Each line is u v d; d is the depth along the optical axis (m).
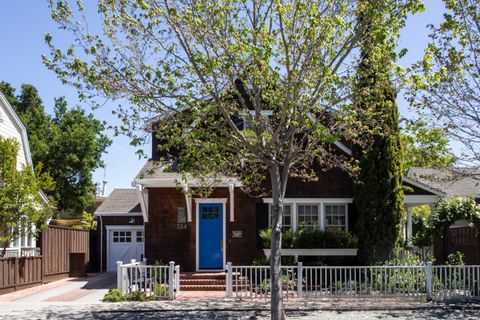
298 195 20.00
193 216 20.38
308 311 14.03
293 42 12.90
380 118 15.29
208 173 15.30
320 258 19.08
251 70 12.89
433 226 20.36
